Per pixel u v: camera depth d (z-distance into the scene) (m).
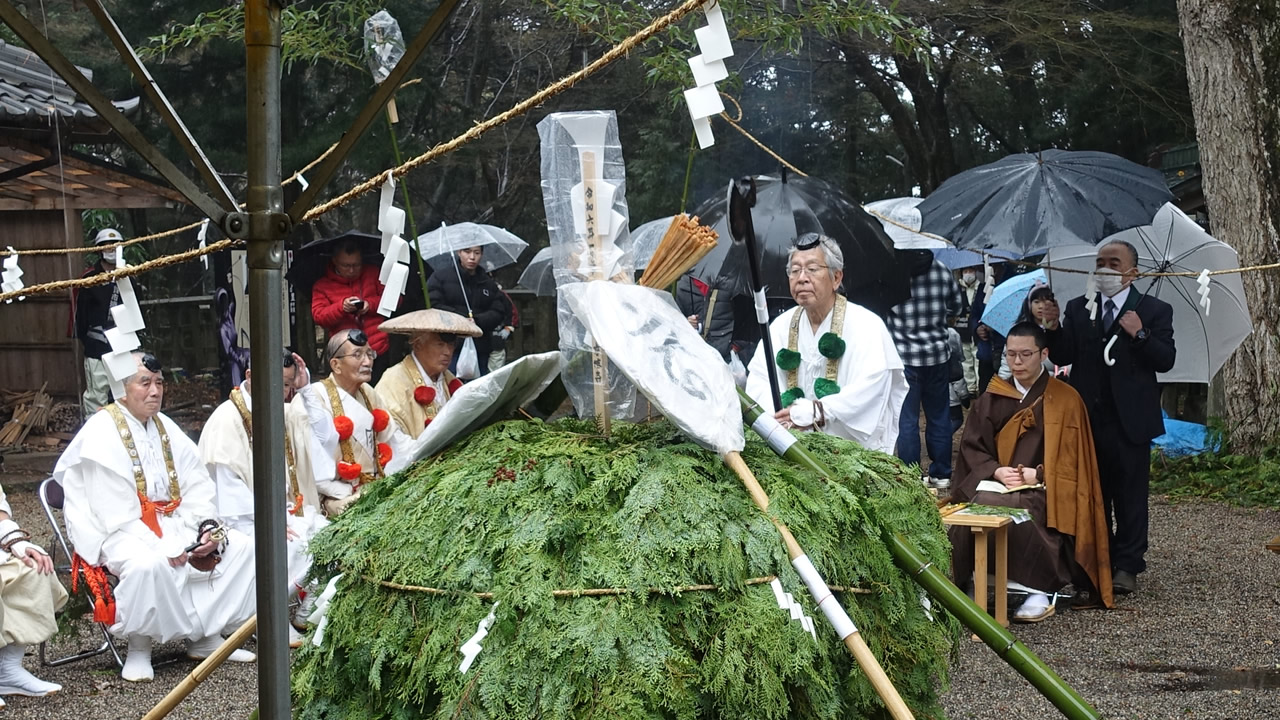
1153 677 5.03
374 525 2.84
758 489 2.64
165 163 1.91
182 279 19.52
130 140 1.90
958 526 6.00
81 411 12.80
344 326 9.55
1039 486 6.17
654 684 2.40
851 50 16.50
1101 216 5.89
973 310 11.57
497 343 10.43
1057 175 6.12
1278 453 9.68
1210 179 10.10
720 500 2.65
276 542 1.94
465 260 10.20
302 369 5.93
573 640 2.43
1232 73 9.85
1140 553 6.57
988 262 6.52
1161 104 16.94
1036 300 6.85
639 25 7.28
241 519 5.69
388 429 6.12
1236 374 9.98
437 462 2.98
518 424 3.01
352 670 2.70
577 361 3.00
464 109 17.06
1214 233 10.14
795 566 2.50
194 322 17.53
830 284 4.75
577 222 2.92
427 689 2.57
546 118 2.95
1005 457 6.32
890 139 19.66
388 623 2.65
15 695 5.01
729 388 2.77
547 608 2.47
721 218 7.34
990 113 18.53
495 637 2.48
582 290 2.84
